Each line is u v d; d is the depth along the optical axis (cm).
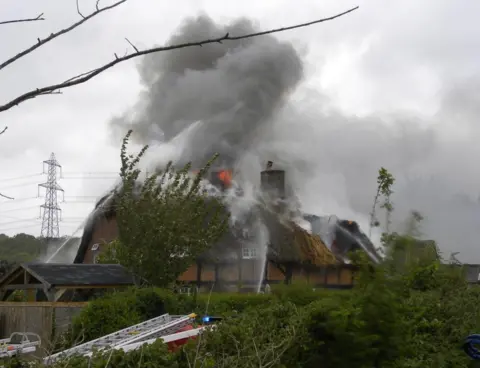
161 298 1297
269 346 550
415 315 783
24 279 1839
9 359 523
